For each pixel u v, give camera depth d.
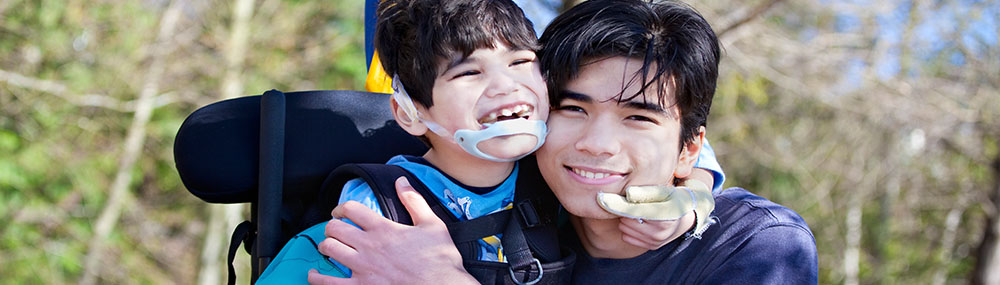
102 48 9.21
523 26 1.49
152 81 9.35
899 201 10.74
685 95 1.52
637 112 1.49
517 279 1.53
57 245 9.68
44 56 9.20
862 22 6.91
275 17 9.68
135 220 10.82
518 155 1.46
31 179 9.34
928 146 9.16
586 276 1.71
